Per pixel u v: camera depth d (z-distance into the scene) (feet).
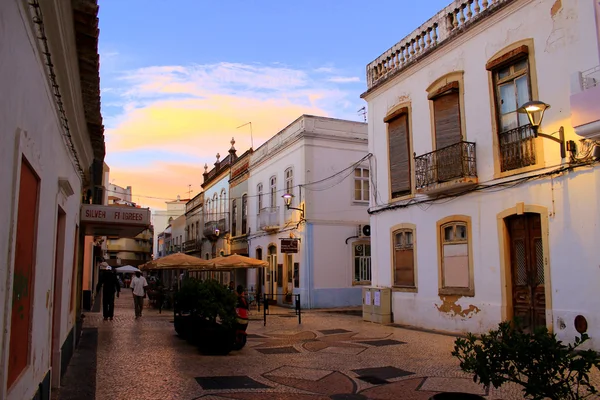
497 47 39.73
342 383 25.71
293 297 75.92
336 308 72.64
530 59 36.73
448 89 44.42
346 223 76.28
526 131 37.06
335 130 77.20
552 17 35.24
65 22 15.39
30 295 14.07
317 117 76.23
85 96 23.09
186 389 24.27
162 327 50.39
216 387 24.71
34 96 13.14
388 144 53.88
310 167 74.84
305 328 48.91
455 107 44.19
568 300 32.83
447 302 44.01
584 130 30.07
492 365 14.10
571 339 32.27
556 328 33.35
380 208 54.54
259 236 92.17
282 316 62.13
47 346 17.51
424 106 48.19
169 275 142.82
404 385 25.21
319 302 72.74
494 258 39.24
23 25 11.41
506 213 38.22
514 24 38.24
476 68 41.93
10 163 10.50
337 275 74.74
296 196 76.74
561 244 33.60
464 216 42.45
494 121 39.81
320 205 74.84
